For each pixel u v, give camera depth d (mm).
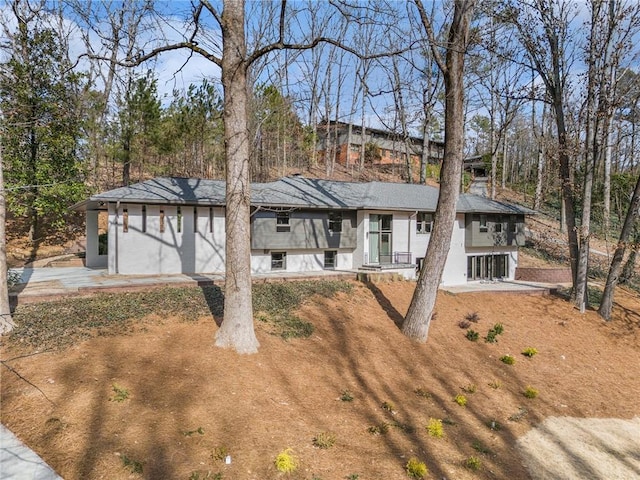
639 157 37500
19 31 16953
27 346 8594
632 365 14836
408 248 21016
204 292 13047
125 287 12797
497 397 10672
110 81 23469
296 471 6047
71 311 10453
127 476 5332
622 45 17359
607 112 17938
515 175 53906
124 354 8719
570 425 9945
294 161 40219
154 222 16594
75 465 5418
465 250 22922
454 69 12414
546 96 20422
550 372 13016
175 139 22984
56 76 18016
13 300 10891
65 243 23078
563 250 29469
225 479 5605
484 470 7168
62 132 18312
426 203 21609
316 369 9984
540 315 17719
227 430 6805
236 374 8750
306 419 7734
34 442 5824
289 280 16094
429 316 13227
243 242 9766
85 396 7008
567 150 19250
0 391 7012
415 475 6461
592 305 19844
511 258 25031
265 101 24297
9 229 22750
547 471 7695
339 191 21078
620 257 18250
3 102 11898
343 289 15875
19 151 17766
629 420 10859
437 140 45531
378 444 7305
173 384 7879
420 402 9516
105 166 28094
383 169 45438
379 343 12438
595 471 8062
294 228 18391
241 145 9547
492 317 16594
